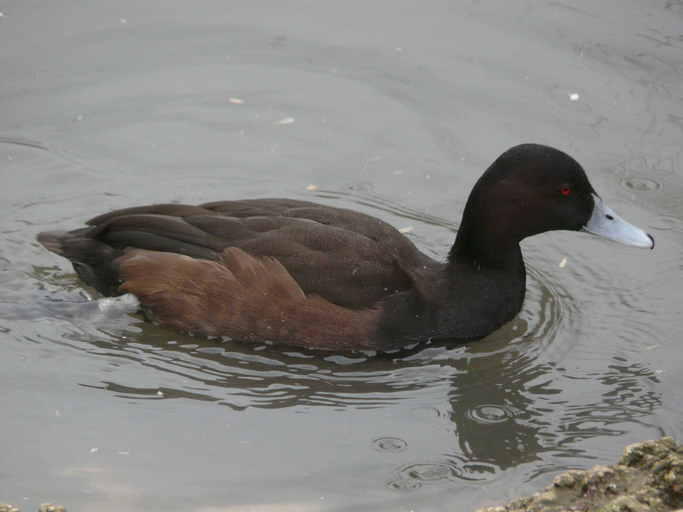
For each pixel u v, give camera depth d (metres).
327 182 13.95
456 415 10.09
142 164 14.12
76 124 14.71
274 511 8.58
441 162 14.26
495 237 11.23
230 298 10.65
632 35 16.16
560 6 16.92
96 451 9.26
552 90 15.29
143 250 11.04
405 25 16.69
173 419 9.77
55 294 11.62
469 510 8.66
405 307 10.80
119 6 16.95
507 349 11.26
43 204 13.29
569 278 12.59
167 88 15.46
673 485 7.81
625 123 14.66
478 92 15.36
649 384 10.64
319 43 16.36
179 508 8.56
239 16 16.92
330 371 10.69
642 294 12.20
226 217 11.13
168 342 10.97
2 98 15.00
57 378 10.30
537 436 9.81
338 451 9.45
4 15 16.44
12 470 8.97
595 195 11.37
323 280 10.62
